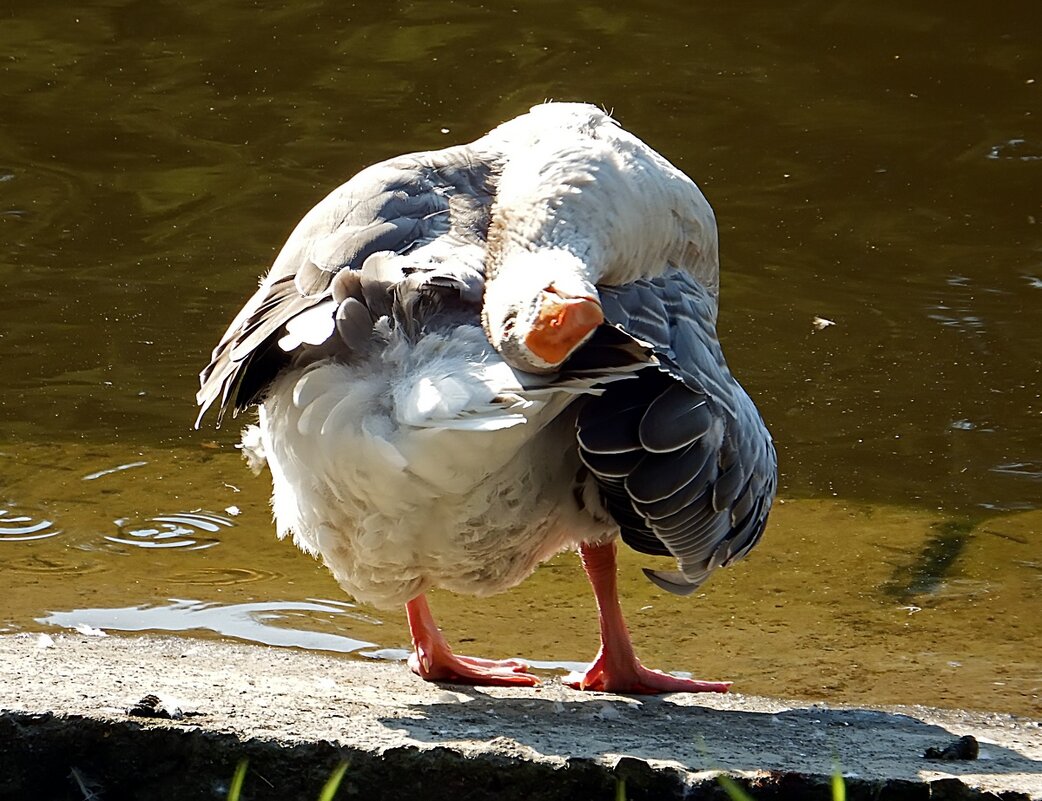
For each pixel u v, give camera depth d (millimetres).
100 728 6758
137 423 13062
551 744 6949
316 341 7098
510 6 22922
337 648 9695
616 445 7457
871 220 17031
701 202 8789
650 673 8891
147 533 11305
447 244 7895
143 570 10742
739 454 8250
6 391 13445
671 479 7707
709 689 8914
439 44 21625
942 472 12570
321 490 7699
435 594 10703
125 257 15891
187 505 11773
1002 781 6656
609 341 7000
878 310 15172
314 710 7336
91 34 21922
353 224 7961
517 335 6895
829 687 9219
